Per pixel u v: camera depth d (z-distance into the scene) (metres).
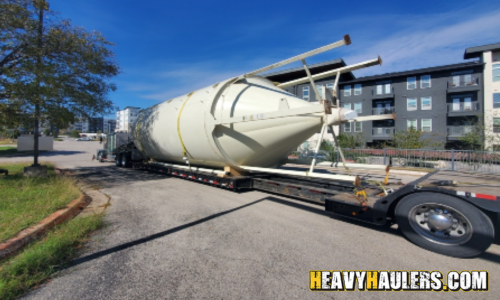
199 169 8.14
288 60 5.02
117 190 7.46
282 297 2.40
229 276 2.76
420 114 26.14
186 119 7.47
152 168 11.05
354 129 29.02
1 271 2.70
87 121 10.69
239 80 6.84
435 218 3.35
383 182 5.25
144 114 11.06
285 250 3.42
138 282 2.63
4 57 8.08
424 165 13.11
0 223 3.94
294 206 5.71
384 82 27.78
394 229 4.27
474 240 3.03
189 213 5.14
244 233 4.04
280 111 5.03
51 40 8.21
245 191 7.36
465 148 19.16
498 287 2.59
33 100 7.96
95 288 2.52
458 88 24.33
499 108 22.91
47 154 25.64
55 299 2.34
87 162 17.84
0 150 27.73
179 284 2.60
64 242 3.39
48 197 5.62
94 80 10.00
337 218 4.83
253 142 6.17
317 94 4.65
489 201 2.91
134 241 3.70
